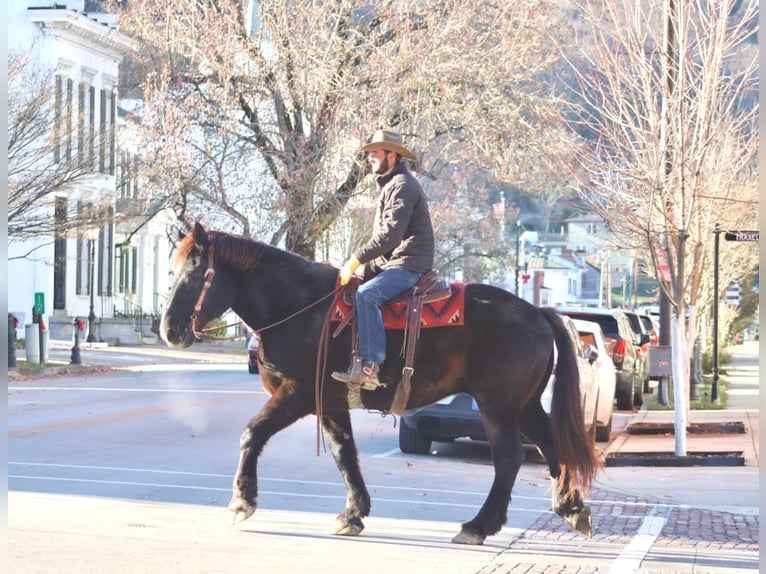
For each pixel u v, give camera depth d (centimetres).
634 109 1773
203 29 3512
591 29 1995
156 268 6350
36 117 3194
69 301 5053
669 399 2828
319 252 4353
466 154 3819
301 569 852
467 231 6394
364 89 3459
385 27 3550
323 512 1111
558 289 12800
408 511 1145
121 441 1688
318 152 3466
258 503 1152
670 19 1741
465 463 1599
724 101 1891
